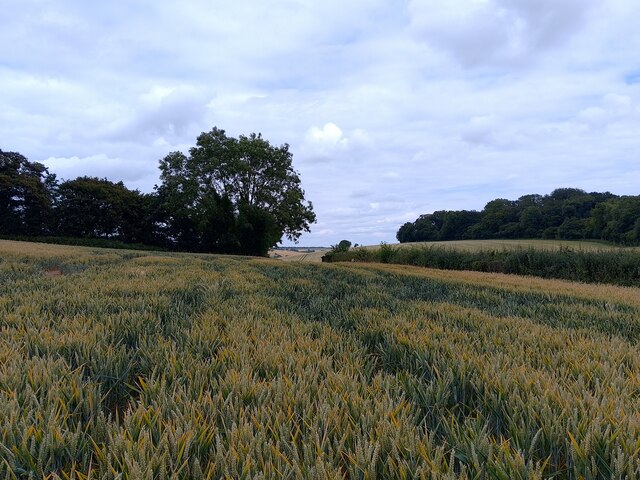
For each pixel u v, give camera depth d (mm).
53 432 1754
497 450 1776
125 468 1576
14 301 5195
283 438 1752
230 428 1968
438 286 9539
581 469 1672
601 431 1884
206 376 2617
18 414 1917
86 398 2193
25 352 3096
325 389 2326
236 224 47219
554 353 3338
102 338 3363
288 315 4973
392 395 2449
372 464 1562
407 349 3412
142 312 4711
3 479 1546
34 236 48031
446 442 1889
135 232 53469
